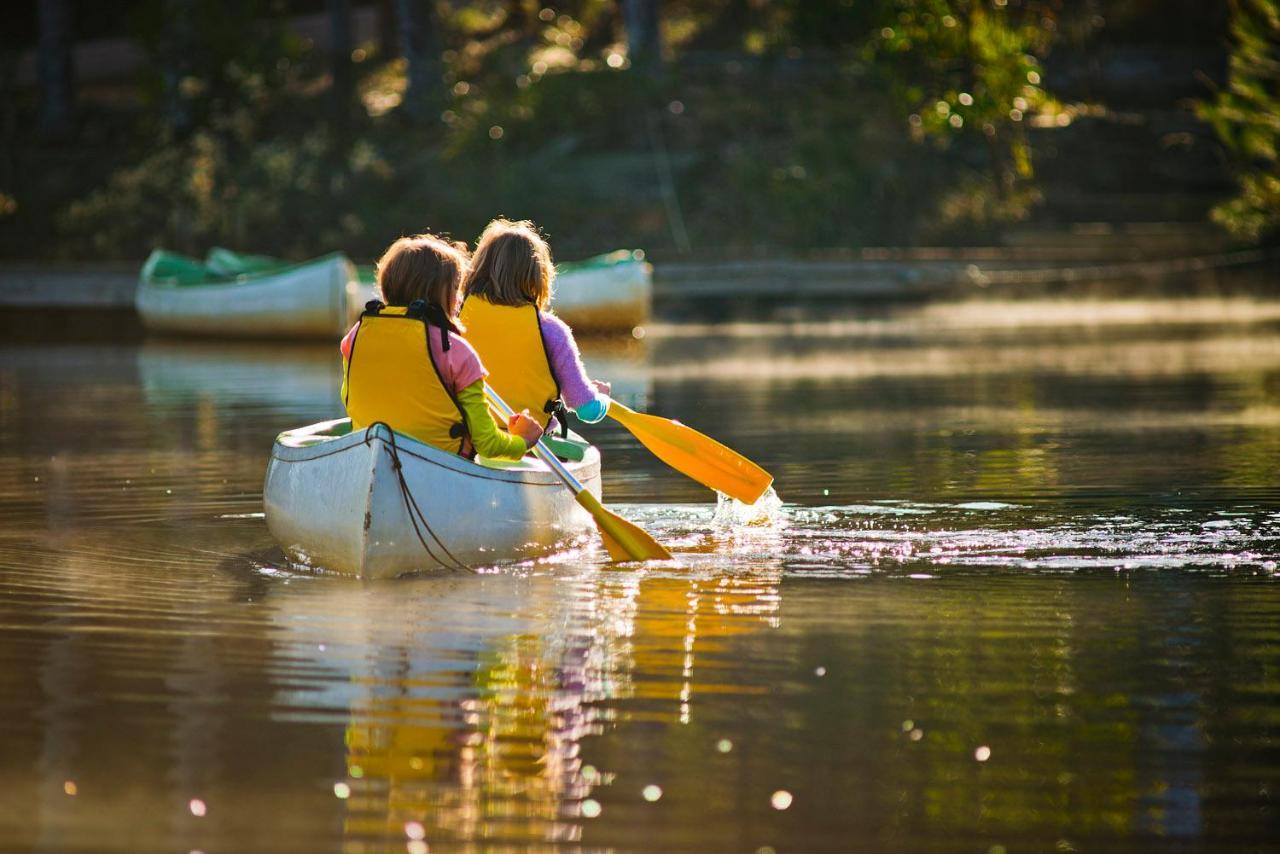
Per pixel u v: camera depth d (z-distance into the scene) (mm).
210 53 106938
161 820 11500
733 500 25156
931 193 102438
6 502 25891
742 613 17438
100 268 93562
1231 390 43656
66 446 34062
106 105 121562
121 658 15633
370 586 19031
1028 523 22906
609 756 12773
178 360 62188
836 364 55062
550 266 22625
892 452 31109
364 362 20109
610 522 20453
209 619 17266
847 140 104562
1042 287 93375
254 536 22625
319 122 112062
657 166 104125
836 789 12078
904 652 15773
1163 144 107812
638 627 16797
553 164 104688
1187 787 12109
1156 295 90438
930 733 13312
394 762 12641
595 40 129250
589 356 59969
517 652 15781
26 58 136000
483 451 20344
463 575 19641
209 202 102125
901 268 93688
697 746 13008
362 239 98812
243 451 33062
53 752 12891
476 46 129625
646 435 23281
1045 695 14312
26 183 109062
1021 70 76125
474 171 102875
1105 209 102688
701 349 63219
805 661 15438
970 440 33094
